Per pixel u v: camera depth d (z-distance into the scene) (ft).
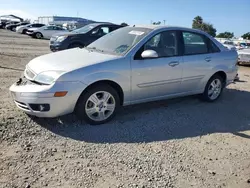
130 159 12.05
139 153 12.64
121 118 16.61
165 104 20.02
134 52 16.16
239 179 11.39
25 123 14.49
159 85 17.38
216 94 21.48
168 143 13.91
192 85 19.45
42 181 10.11
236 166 12.35
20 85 14.56
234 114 19.20
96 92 14.89
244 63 48.26
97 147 12.86
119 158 12.05
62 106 13.94
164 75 17.38
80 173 10.75
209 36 20.67
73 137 13.64
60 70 13.96
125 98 16.16
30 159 11.42
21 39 87.04
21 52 48.47
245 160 12.94
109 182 10.37
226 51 21.45
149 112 18.04
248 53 47.80
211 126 16.67
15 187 9.67
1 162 11.05
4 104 17.08
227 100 22.54
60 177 10.42
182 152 13.12
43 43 76.13
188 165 12.03
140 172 11.16
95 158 11.91
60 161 11.46
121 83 15.60
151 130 15.29
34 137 13.28
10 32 123.24
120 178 10.66
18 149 12.10
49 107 13.71
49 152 12.06
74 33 40.29
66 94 13.79
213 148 13.84
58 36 40.34
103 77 14.80
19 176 10.28
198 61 19.21
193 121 17.17
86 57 15.72
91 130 14.57
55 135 13.67
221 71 20.95
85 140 13.44
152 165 11.73
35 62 15.46
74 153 12.16
